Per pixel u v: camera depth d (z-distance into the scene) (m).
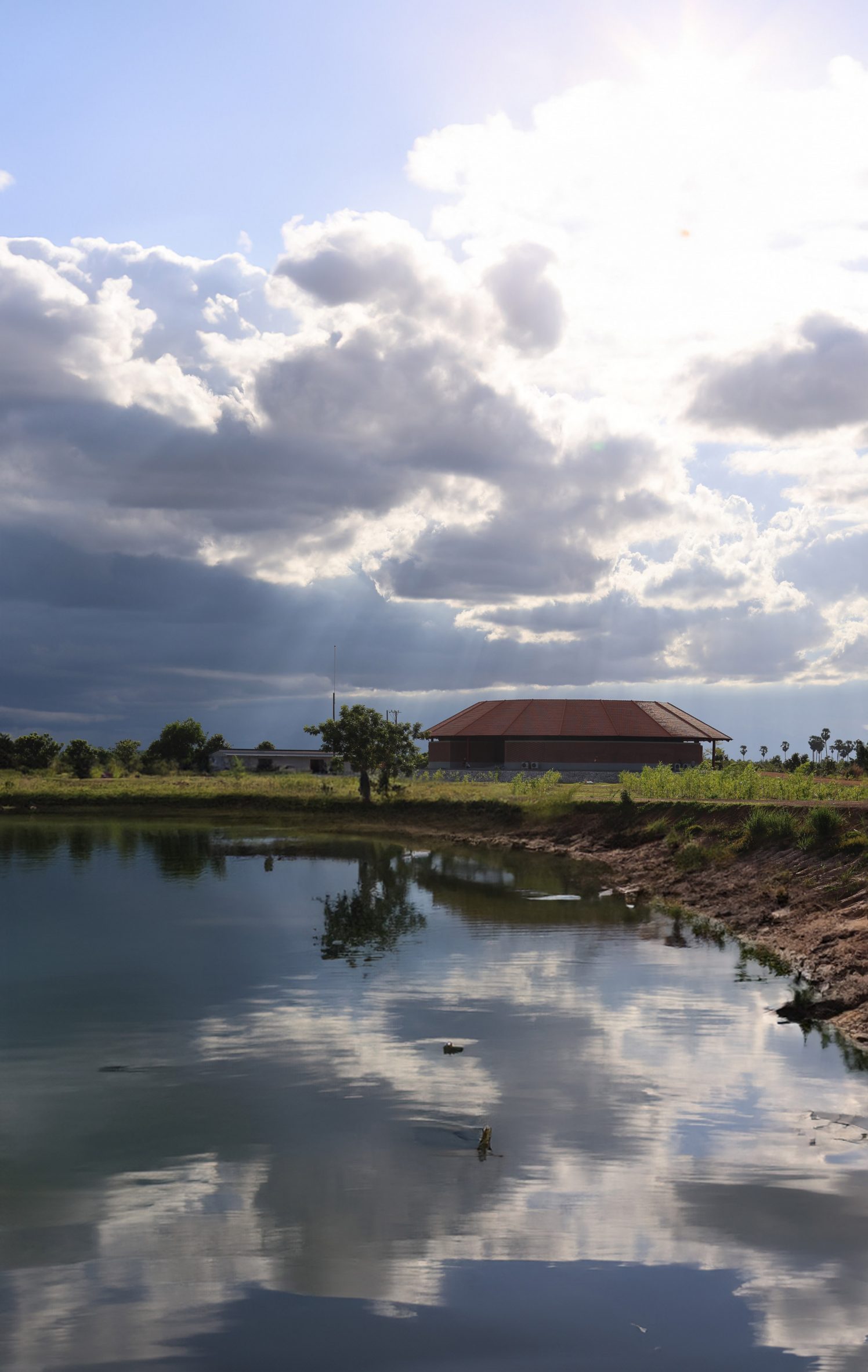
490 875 45.59
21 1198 12.95
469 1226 11.91
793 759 118.00
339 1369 9.03
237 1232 11.94
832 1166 13.60
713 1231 11.68
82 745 119.94
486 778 119.75
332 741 77.44
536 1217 12.14
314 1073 17.98
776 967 26.17
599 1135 14.81
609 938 30.58
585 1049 19.09
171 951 29.03
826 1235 11.56
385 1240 11.61
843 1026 20.50
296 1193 12.98
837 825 36.06
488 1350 9.22
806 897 31.53
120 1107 16.41
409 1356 9.19
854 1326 9.64
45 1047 19.77
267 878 44.66
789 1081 17.17
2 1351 9.44
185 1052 19.45
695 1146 14.38
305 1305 10.23
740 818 45.50
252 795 81.12
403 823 71.81
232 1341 9.54
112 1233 11.96
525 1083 17.25
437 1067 18.22
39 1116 16.02
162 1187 13.29
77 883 43.09
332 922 33.59
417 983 24.88
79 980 25.53
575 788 84.12
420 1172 13.59
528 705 133.75
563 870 47.56
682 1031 20.38
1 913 35.69
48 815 78.62
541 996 23.33
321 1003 22.97
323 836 64.75
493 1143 14.59
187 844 59.12
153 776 123.62
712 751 130.25
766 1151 14.13
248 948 29.47
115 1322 9.95
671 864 44.03
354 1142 14.75
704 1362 9.03
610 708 133.12
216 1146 14.65
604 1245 11.41
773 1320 9.73
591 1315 9.91
